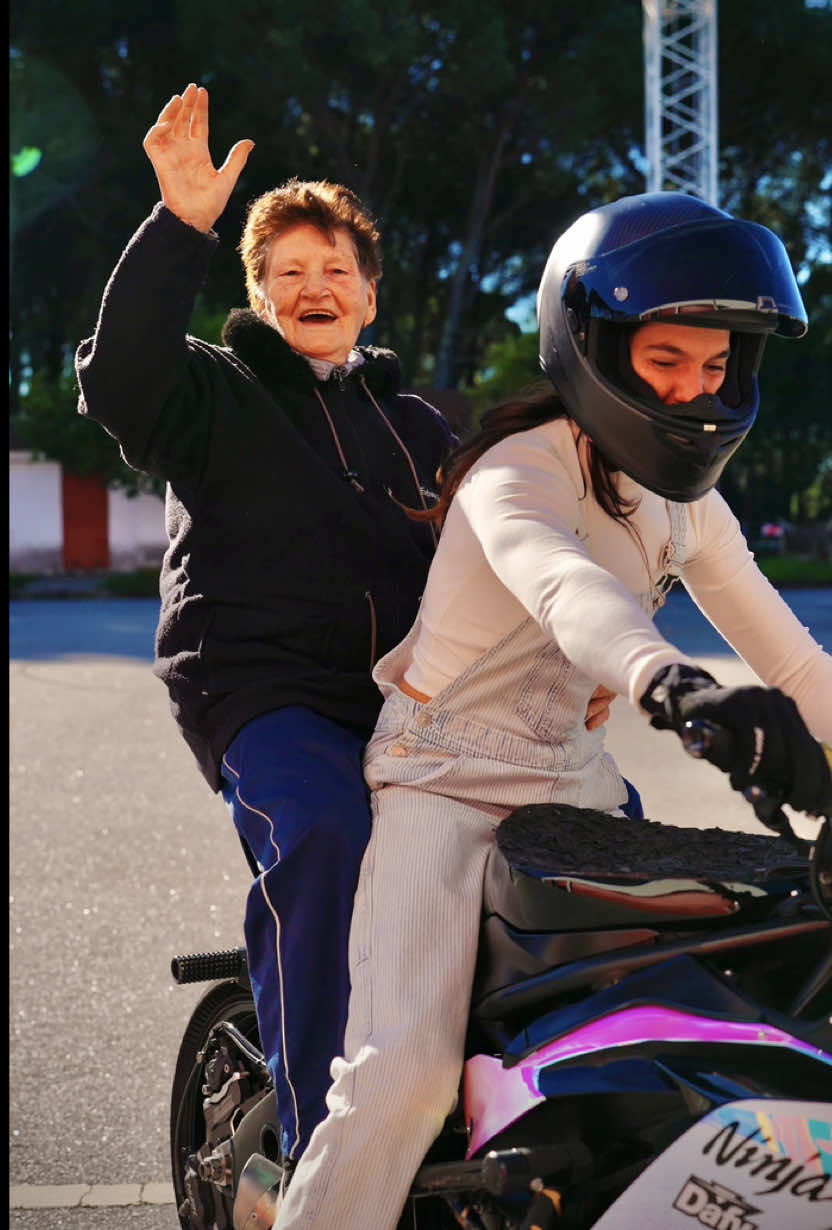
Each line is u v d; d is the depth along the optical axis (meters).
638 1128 1.94
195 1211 2.92
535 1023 2.04
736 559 2.45
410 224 37.59
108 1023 4.69
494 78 31.92
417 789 2.31
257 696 2.68
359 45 31.42
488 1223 2.08
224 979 2.98
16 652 15.96
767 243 2.09
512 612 2.21
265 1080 2.86
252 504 2.78
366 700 2.76
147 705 11.79
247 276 3.16
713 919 1.92
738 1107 1.81
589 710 2.39
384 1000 2.17
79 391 2.72
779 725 1.60
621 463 2.16
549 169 34.97
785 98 37.25
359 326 3.11
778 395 36.75
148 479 32.47
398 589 2.86
